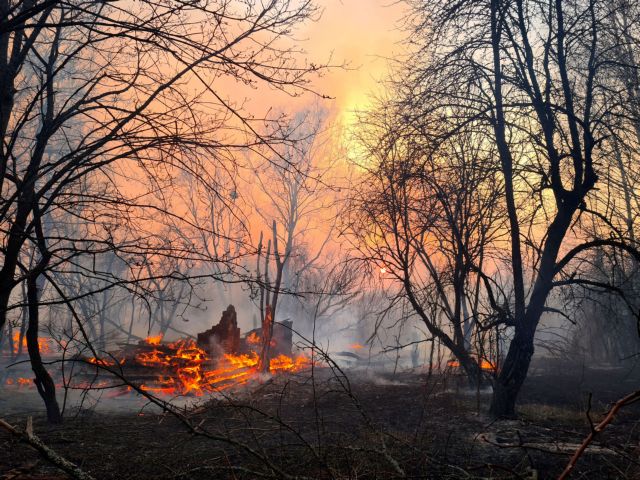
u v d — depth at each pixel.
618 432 9.29
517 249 11.26
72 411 11.45
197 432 4.92
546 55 11.30
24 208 8.46
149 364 15.79
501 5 11.17
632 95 11.70
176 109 8.52
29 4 8.45
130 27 7.04
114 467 6.52
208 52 7.34
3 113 8.33
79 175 8.59
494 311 11.63
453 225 11.56
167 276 7.62
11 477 5.96
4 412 11.53
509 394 10.70
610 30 11.29
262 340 18.30
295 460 6.63
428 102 11.93
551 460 7.50
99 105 8.70
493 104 11.98
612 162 12.91
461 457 7.50
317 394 13.51
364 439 8.07
